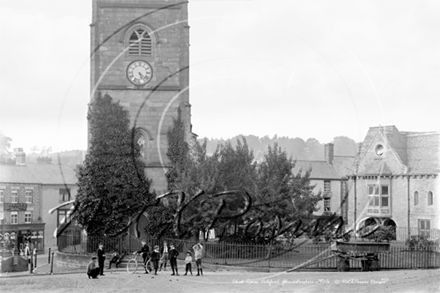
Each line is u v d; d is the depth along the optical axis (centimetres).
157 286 2800
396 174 6731
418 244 4669
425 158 6650
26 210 6819
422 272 3158
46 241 6812
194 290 2675
